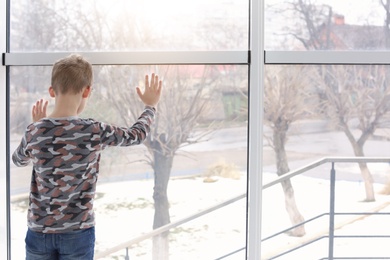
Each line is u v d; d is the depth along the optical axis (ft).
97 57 5.87
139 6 6.15
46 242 4.73
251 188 5.82
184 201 6.35
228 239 6.35
